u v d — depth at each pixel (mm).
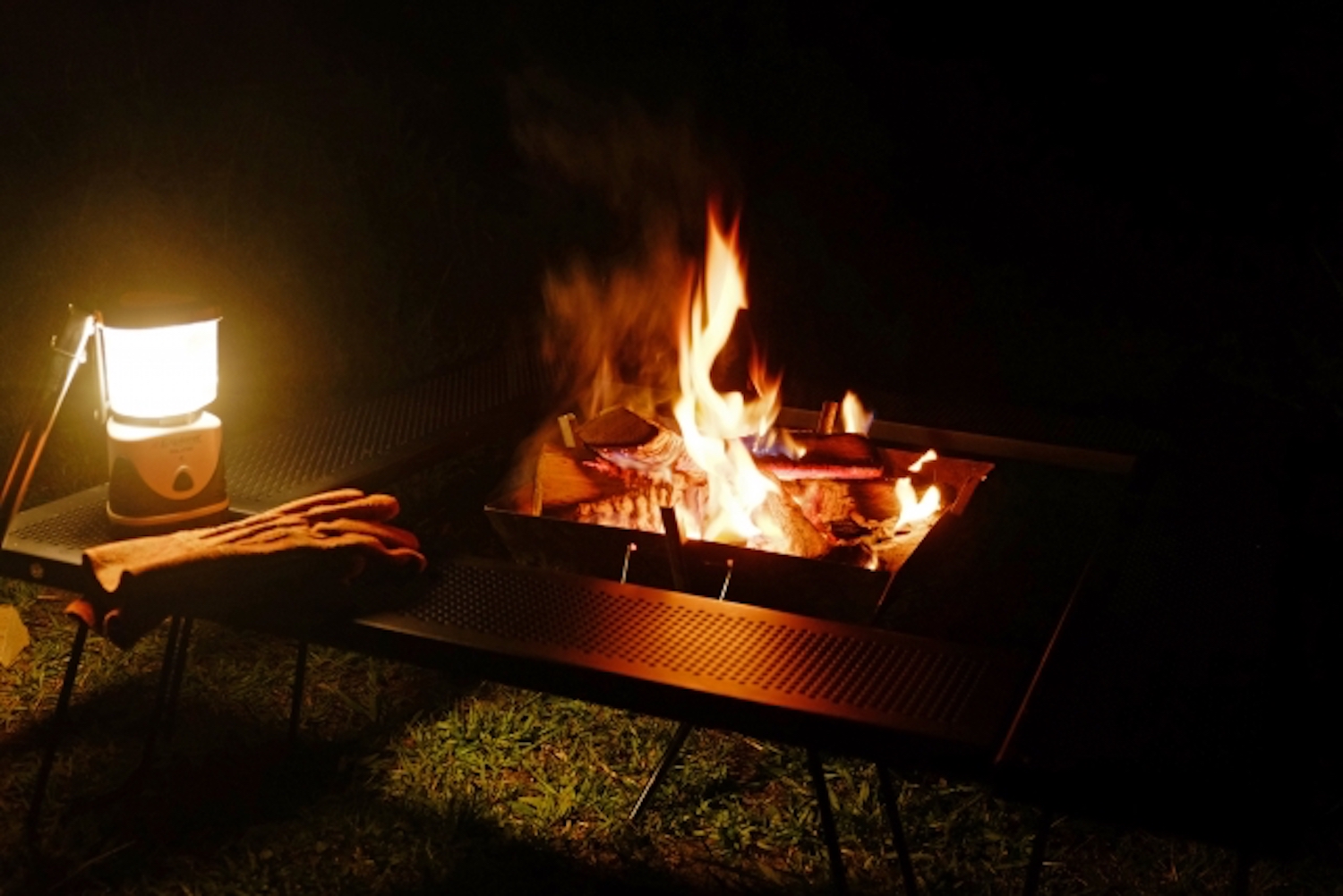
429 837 2398
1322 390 4305
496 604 2068
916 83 6102
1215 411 3168
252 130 5578
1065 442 2893
